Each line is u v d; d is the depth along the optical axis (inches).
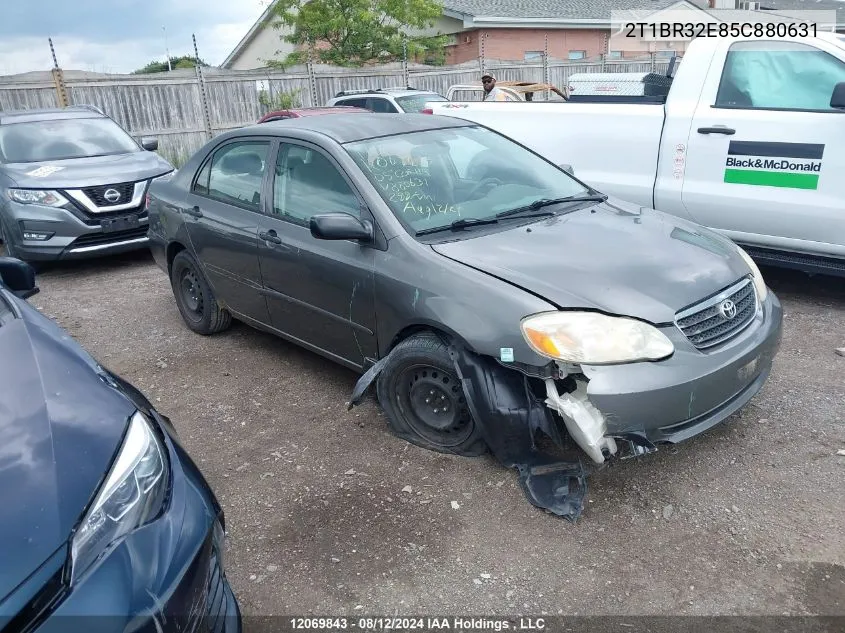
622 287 124.5
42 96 516.1
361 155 159.2
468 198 158.4
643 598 104.6
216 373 191.8
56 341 104.7
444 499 129.1
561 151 260.1
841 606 101.1
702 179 227.6
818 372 173.0
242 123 607.2
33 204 292.5
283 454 148.4
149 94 557.9
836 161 200.2
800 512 121.0
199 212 197.0
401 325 140.1
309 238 159.8
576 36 1029.2
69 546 71.0
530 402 125.1
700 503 124.7
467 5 987.9
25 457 78.4
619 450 137.3
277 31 1098.1
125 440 85.3
